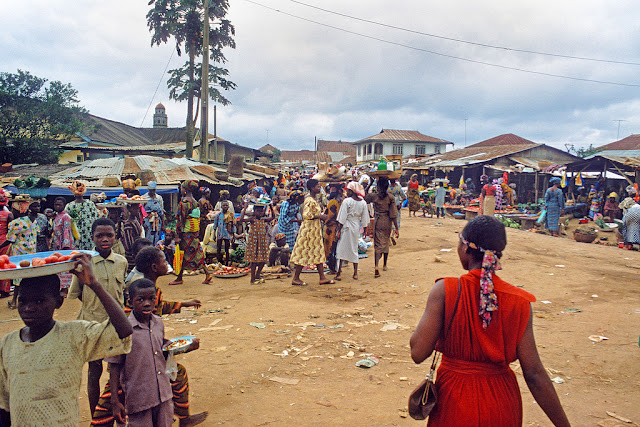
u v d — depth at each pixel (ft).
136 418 10.53
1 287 27.58
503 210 82.17
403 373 16.40
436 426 7.34
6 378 7.84
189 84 86.79
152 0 85.71
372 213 45.03
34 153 91.86
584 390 14.93
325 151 295.69
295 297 26.84
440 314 7.41
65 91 95.81
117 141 130.93
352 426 12.80
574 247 45.21
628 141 148.56
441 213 77.51
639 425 12.67
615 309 24.03
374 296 26.78
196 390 15.23
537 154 112.78
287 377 16.19
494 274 7.41
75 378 8.00
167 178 50.29
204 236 37.14
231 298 27.07
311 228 29.55
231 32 89.71
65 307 25.36
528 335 7.08
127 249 24.93
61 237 26.94
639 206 45.42
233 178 59.21
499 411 6.97
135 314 10.79
